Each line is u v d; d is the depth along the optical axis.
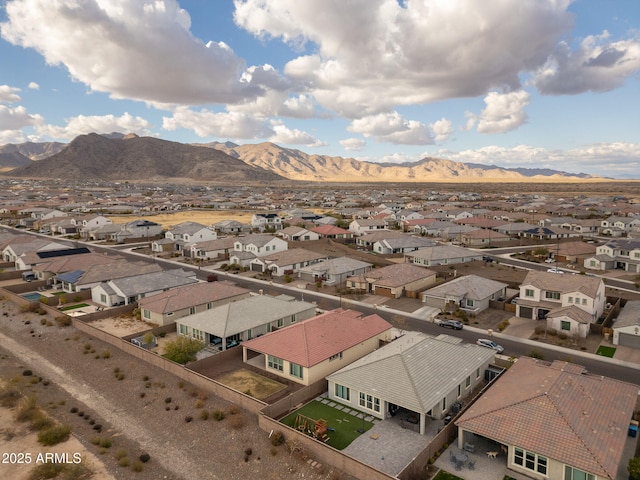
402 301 68.12
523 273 85.38
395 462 30.03
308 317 59.00
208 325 51.12
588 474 25.92
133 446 32.69
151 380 42.16
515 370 38.09
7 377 42.97
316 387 39.62
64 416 36.66
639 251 88.12
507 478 28.22
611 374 42.91
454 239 128.50
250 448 31.66
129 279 69.06
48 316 60.50
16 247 94.00
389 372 37.06
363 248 114.00
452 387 36.09
